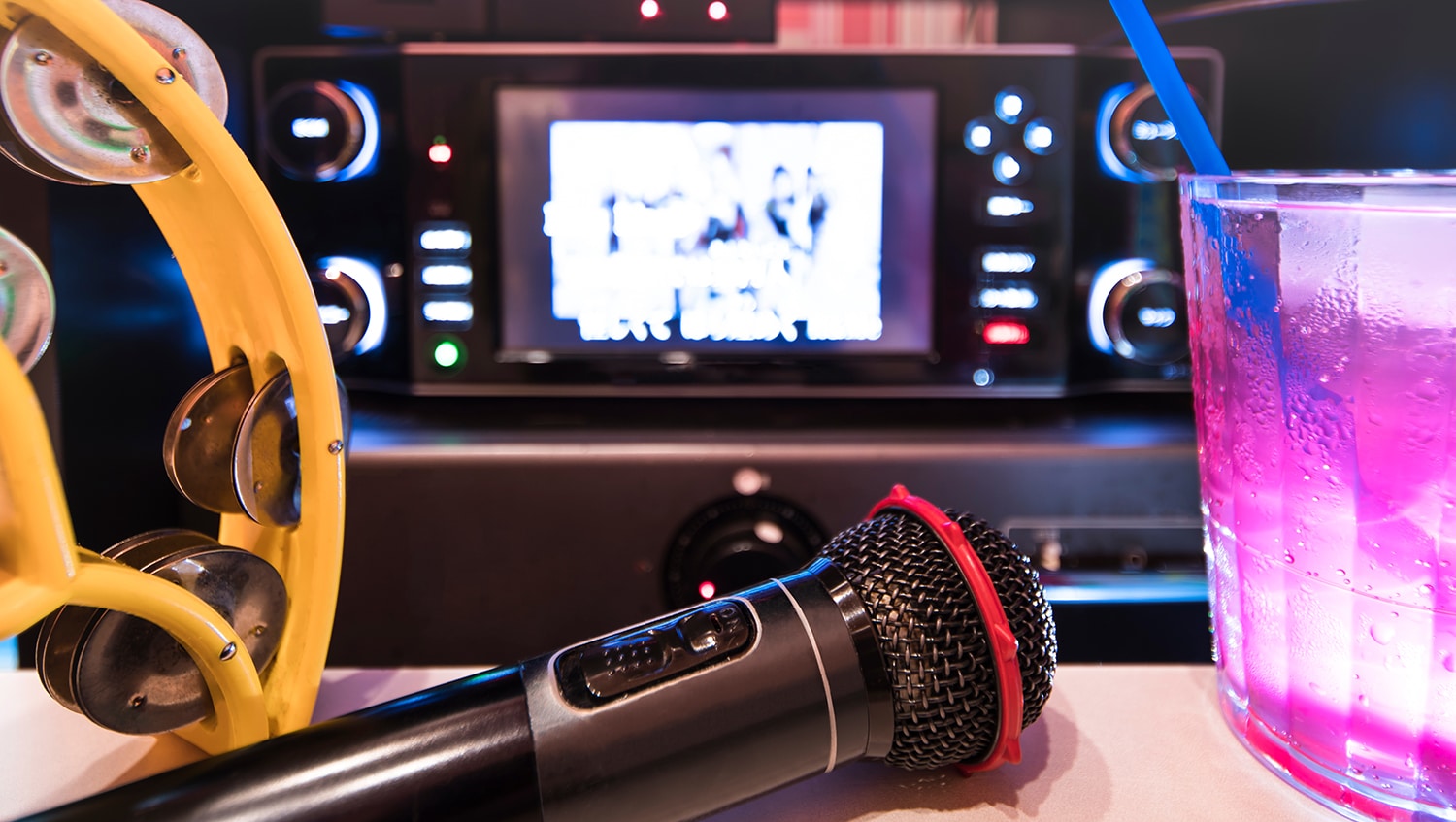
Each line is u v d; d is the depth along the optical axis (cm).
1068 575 59
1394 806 27
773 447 58
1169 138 62
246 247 28
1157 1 67
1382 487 25
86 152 25
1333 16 65
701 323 63
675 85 61
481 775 25
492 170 62
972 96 62
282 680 30
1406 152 66
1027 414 64
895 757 30
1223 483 30
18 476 22
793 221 63
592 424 61
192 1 58
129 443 58
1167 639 60
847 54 61
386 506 57
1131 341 64
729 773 27
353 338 63
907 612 29
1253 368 28
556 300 63
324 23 65
